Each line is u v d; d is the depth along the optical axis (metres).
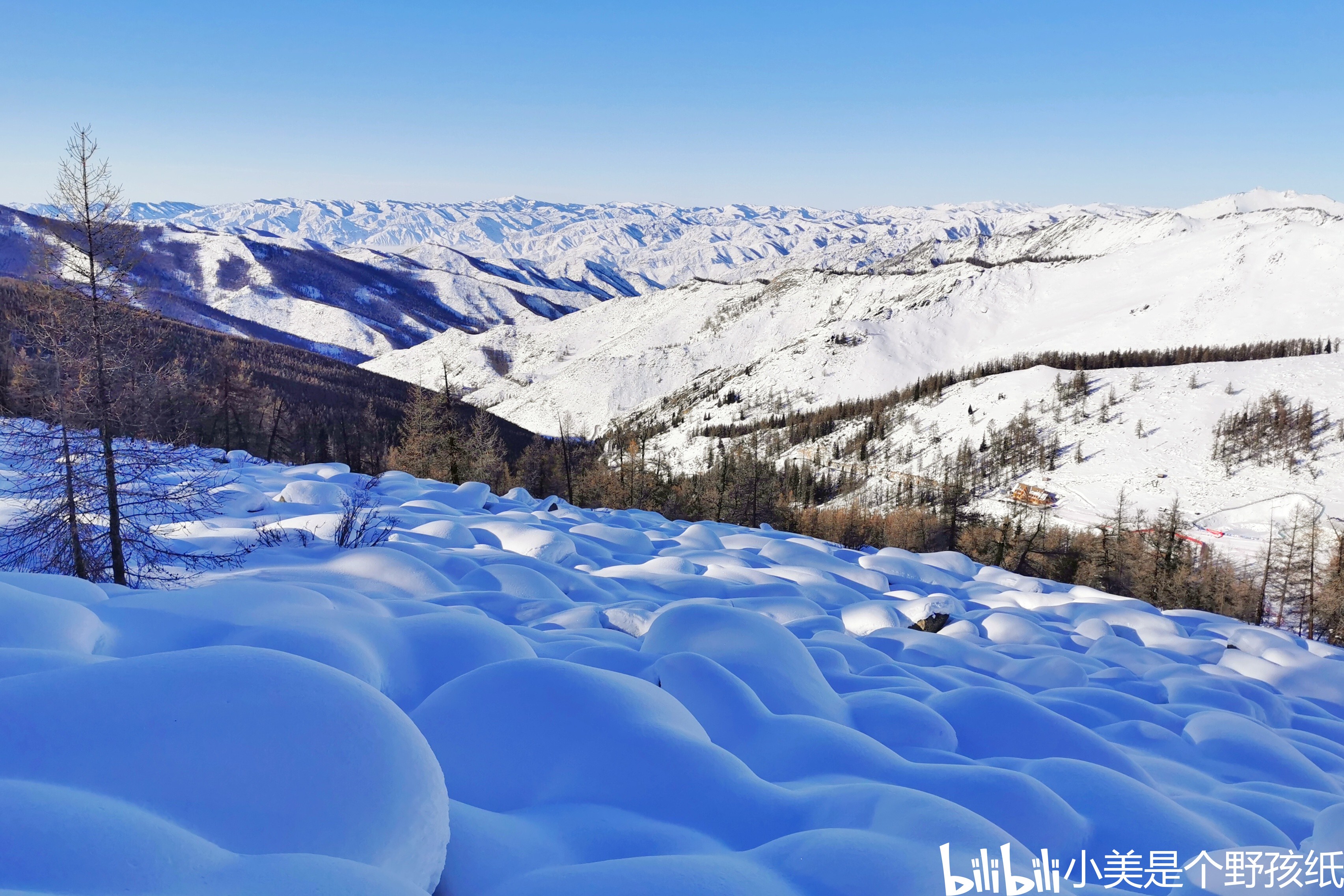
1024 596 15.88
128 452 9.40
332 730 2.74
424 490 22.11
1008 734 5.87
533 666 4.32
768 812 3.62
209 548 11.09
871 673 7.89
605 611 8.88
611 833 3.27
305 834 2.48
